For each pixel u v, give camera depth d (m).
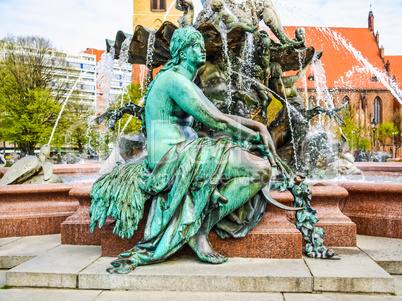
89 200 4.26
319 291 3.03
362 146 52.16
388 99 70.69
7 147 59.22
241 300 2.89
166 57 5.21
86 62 84.00
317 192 4.09
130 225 3.43
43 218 4.84
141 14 60.25
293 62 6.18
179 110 3.52
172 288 3.07
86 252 3.82
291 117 6.16
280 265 3.31
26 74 33.66
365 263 3.40
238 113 5.35
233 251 3.52
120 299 2.92
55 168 8.94
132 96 29.72
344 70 71.00
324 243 4.04
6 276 3.21
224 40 4.70
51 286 3.17
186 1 5.49
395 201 4.53
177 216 3.30
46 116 33.62
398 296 2.97
